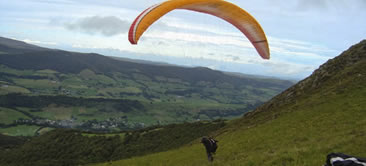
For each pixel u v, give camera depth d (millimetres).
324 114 24875
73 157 94375
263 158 14102
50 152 100750
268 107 46594
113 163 33438
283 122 28234
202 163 19578
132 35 15508
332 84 37375
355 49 45188
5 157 108125
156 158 30891
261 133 26750
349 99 26906
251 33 20641
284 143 19453
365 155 11219
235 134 35000
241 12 19031
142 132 100938
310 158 12109
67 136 109875
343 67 41812
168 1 17109
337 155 8336
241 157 17969
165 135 91750
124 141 94812
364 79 31391
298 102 38000
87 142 100500
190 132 88688
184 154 29219
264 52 21297
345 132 16391
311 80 45188
